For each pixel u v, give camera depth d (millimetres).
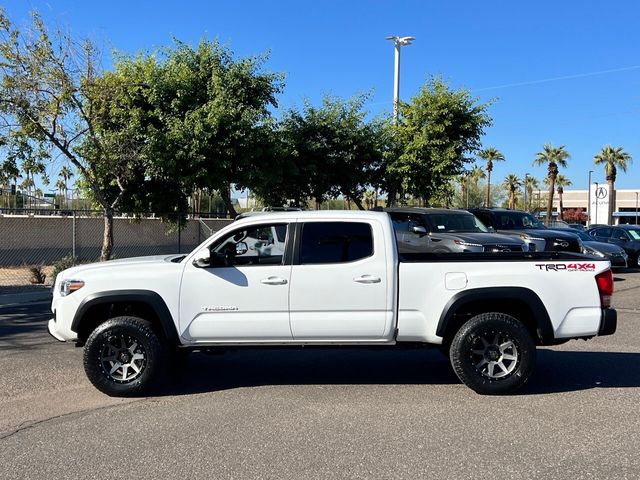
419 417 5418
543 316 6039
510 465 4344
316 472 4227
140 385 6039
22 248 23062
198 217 28000
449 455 4527
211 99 17234
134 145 15422
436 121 20359
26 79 13125
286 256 6145
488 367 6109
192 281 6109
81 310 6105
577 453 4570
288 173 18578
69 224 24391
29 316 11180
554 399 5984
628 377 6840
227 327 6094
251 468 4301
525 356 6023
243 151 16734
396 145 20453
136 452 4605
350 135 19656
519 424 5227
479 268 6086
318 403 5863
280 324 6086
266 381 6723
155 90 16500
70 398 6055
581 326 6066
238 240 6285
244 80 18703
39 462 4426
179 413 5562
